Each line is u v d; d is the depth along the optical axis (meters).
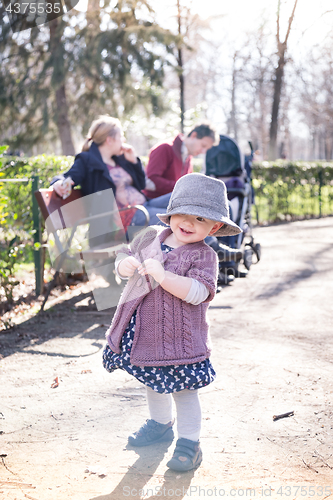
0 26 12.48
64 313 4.46
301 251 7.57
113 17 13.38
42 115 14.96
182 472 2.02
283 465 2.07
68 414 2.55
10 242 4.58
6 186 5.24
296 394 2.76
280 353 3.40
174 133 13.34
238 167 6.00
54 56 13.53
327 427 2.38
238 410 2.57
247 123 44.12
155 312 2.00
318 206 13.59
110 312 4.48
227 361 3.26
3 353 3.45
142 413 2.56
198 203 2.03
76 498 1.85
